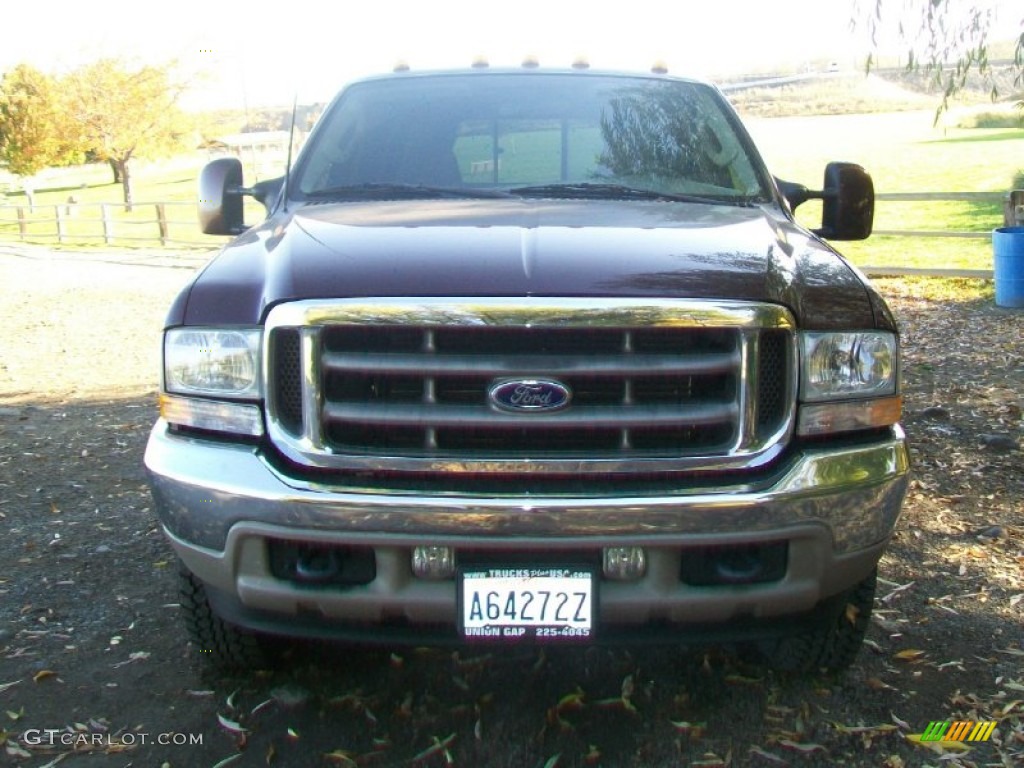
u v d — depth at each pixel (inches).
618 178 149.5
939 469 212.7
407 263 106.9
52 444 244.8
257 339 106.2
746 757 114.6
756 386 103.2
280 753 115.9
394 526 101.2
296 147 169.5
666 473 103.0
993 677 130.3
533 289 101.2
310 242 117.2
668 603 104.0
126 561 170.2
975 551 169.8
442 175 150.6
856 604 123.1
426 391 102.0
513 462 101.9
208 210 160.1
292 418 105.7
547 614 104.3
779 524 103.0
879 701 125.2
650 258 108.7
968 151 1250.0
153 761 114.4
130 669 134.3
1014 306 411.5
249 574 106.4
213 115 1589.6
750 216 134.4
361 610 105.6
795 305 106.3
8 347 391.9
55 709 124.7
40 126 1445.6
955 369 312.2
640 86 167.2
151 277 627.8
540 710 124.0
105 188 1913.1
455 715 123.0
